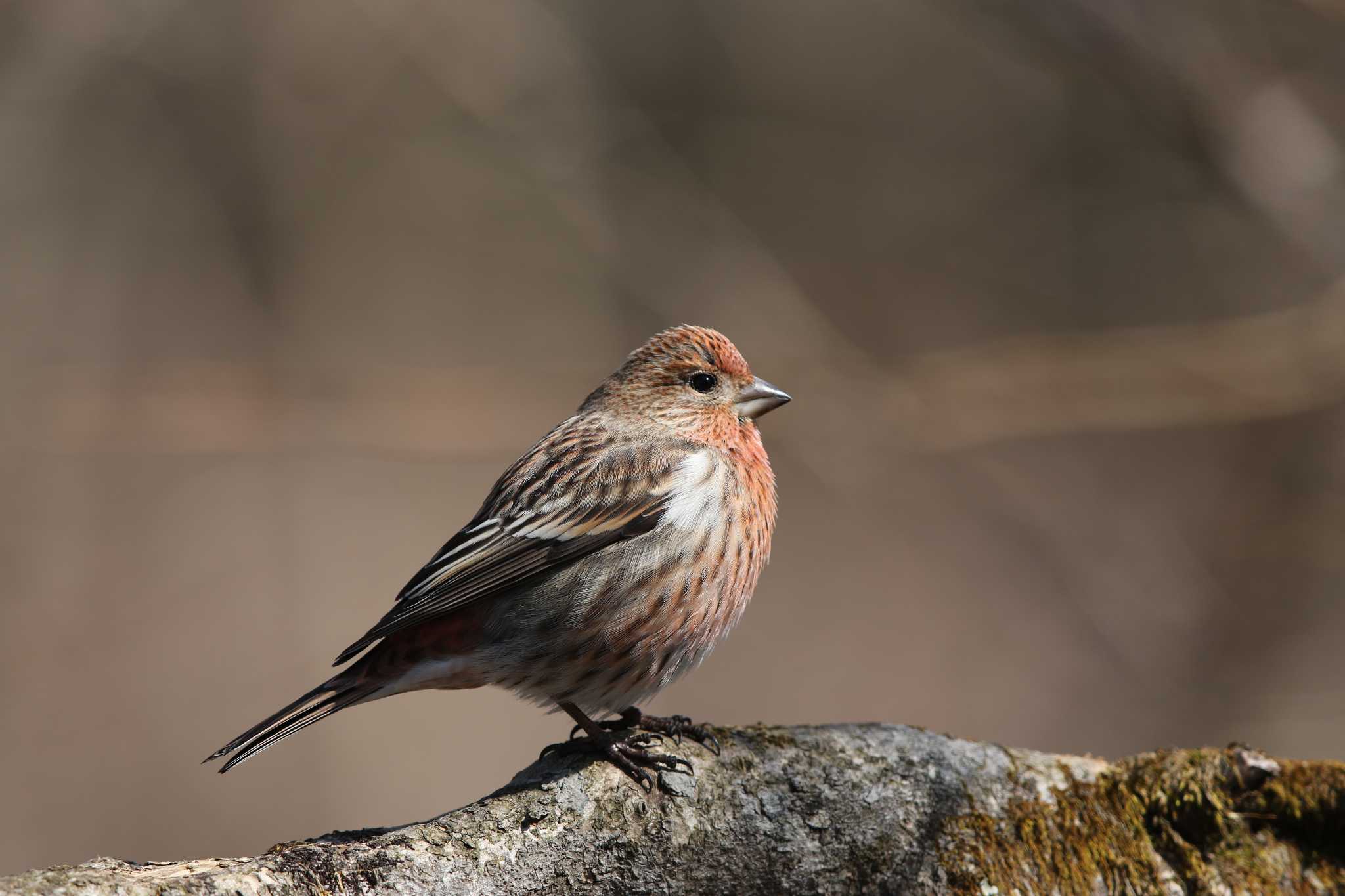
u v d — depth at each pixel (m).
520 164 16.89
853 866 5.49
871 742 5.72
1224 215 16.44
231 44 17.33
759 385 7.45
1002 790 5.69
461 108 17.16
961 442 14.30
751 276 16.14
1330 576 14.80
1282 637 14.63
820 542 17.06
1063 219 17.28
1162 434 16.31
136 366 15.99
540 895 5.12
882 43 18.14
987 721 14.90
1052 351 14.39
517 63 16.12
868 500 16.91
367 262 17.83
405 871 4.88
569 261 18.12
